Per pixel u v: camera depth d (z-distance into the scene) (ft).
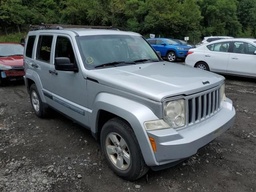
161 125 9.08
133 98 9.77
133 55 14.16
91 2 131.64
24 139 14.88
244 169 11.52
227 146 13.73
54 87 14.87
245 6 187.32
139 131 9.20
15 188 10.32
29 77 17.90
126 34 15.19
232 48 31.37
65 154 13.00
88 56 12.60
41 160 12.45
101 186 10.39
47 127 16.58
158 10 118.83
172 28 119.03
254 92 26.08
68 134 15.43
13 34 122.72
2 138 15.08
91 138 14.82
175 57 56.13
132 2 125.70
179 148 9.04
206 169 11.51
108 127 10.78
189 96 9.71
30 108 20.84
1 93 26.32
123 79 10.59
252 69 29.66
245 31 181.68
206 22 156.76
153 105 9.16
